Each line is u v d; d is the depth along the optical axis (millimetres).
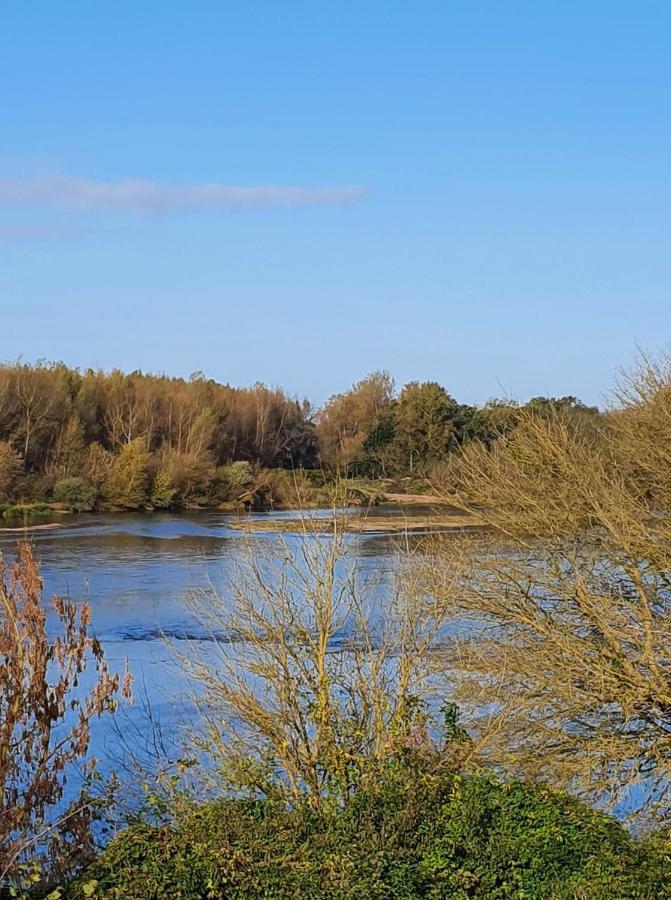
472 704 13586
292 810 8617
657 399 17078
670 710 13758
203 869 6781
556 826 7777
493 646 14219
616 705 14086
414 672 11188
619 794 12789
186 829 7496
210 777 10281
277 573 11250
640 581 14461
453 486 17344
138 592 31234
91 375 81312
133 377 85938
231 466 73375
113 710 7930
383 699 9992
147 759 12828
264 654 11344
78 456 68625
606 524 14711
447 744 9969
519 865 7316
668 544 14922
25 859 7648
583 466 16062
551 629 14305
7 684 7379
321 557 10586
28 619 7527
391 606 11414
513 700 13234
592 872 7195
